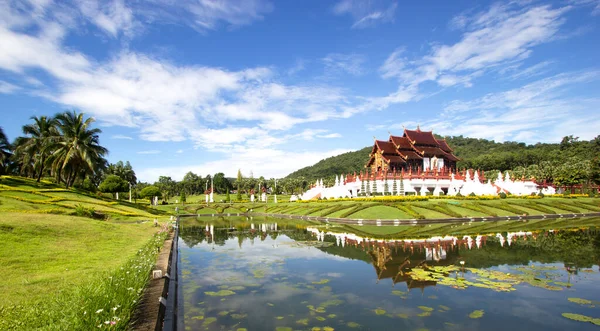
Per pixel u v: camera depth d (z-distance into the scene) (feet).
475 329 29.55
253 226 129.70
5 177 130.00
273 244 79.77
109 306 23.76
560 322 30.99
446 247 68.59
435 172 180.14
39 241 50.60
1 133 145.28
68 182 152.15
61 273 37.14
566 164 256.32
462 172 196.85
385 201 143.74
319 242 80.59
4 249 43.96
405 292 39.91
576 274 46.80
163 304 30.55
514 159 374.84
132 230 77.51
